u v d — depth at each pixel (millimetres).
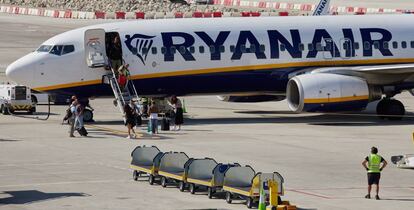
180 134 104312
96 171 80250
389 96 121125
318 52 118812
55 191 70875
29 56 113562
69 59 112375
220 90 116938
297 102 116438
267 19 119938
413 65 118000
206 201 68000
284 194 70125
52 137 101438
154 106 104250
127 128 107875
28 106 125125
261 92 119375
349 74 117312
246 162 85000
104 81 113188
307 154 90000
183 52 114125
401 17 124875
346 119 119812
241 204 67000
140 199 68062
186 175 71312
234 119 120000
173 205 65938
